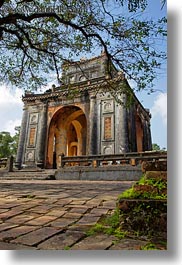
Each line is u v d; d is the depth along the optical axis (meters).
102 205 5.66
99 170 17.03
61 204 5.89
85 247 2.73
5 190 9.22
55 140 29.42
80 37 10.04
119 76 10.72
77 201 6.32
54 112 27.53
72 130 35.94
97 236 3.14
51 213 4.84
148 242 2.80
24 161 26.81
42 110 28.14
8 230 3.59
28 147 27.12
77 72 30.92
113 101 23.34
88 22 9.34
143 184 3.43
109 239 2.98
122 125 21.95
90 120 23.88
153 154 15.88
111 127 22.62
